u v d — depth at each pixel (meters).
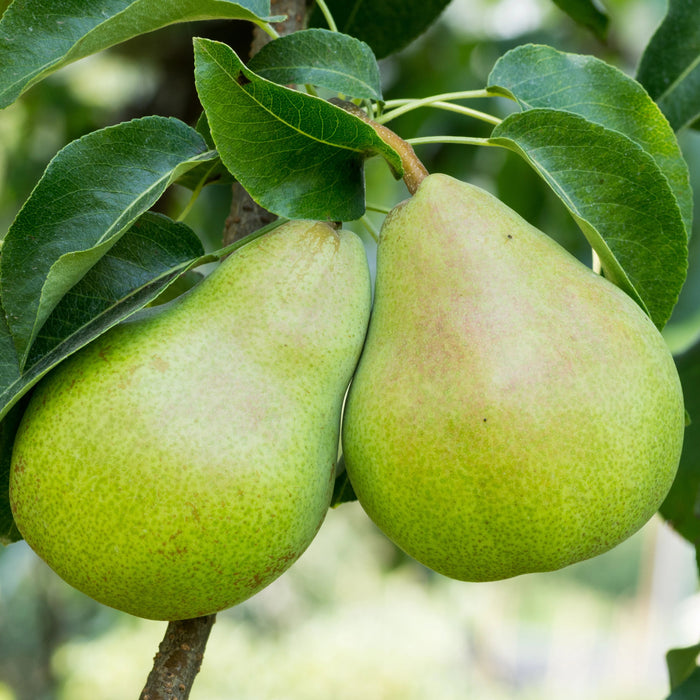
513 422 0.62
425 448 0.62
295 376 0.63
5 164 1.27
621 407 0.62
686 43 0.73
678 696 0.73
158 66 1.07
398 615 3.59
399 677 2.99
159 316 0.64
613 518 0.63
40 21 0.64
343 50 0.65
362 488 0.64
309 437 0.63
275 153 0.64
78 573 0.63
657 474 0.63
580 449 0.62
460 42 1.19
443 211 0.64
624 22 1.43
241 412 0.62
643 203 0.65
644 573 3.33
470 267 0.63
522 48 0.67
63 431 0.62
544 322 0.63
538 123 0.65
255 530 0.62
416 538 0.63
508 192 1.03
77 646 2.55
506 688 3.75
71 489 0.62
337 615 3.48
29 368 0.63
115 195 0.64
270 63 0.65
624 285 0.65
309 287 0.64
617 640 4.60
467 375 0.62
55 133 1.25
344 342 0.64
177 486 0.62
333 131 0.64
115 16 0.63
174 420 0.62
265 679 2.80
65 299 0.64
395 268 0.64
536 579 5.39
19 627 2.34
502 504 0.62
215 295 0.64
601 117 0.66
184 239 0.66
